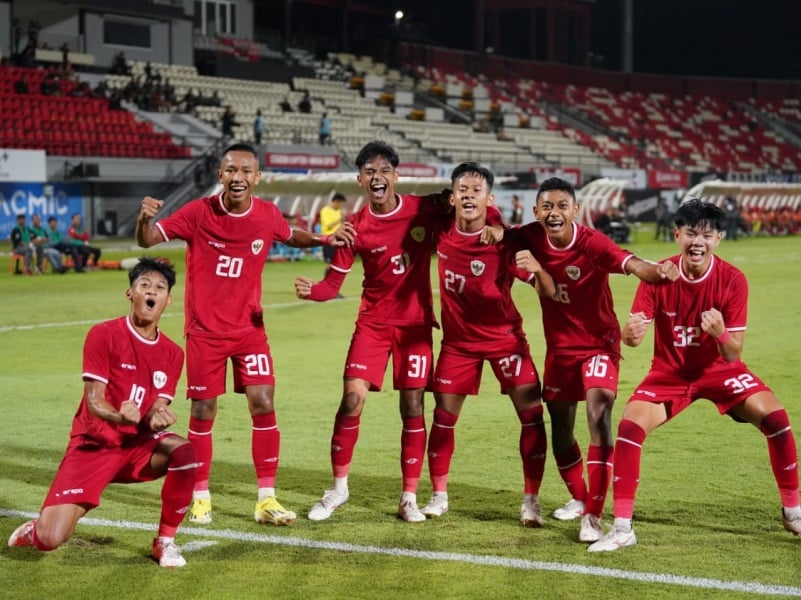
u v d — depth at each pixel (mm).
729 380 5176
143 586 4410
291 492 6043
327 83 44812
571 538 5113
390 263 5621
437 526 5336
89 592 4336
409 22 56938
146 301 4680
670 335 5172
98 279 20609
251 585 4414
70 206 30266
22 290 18312
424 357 5637
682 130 57812
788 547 4918
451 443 5586
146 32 39156
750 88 62312
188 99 35688
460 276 5457
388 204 5629
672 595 4242
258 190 25281
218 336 5547
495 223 5531
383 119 43406
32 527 4680
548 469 6582
